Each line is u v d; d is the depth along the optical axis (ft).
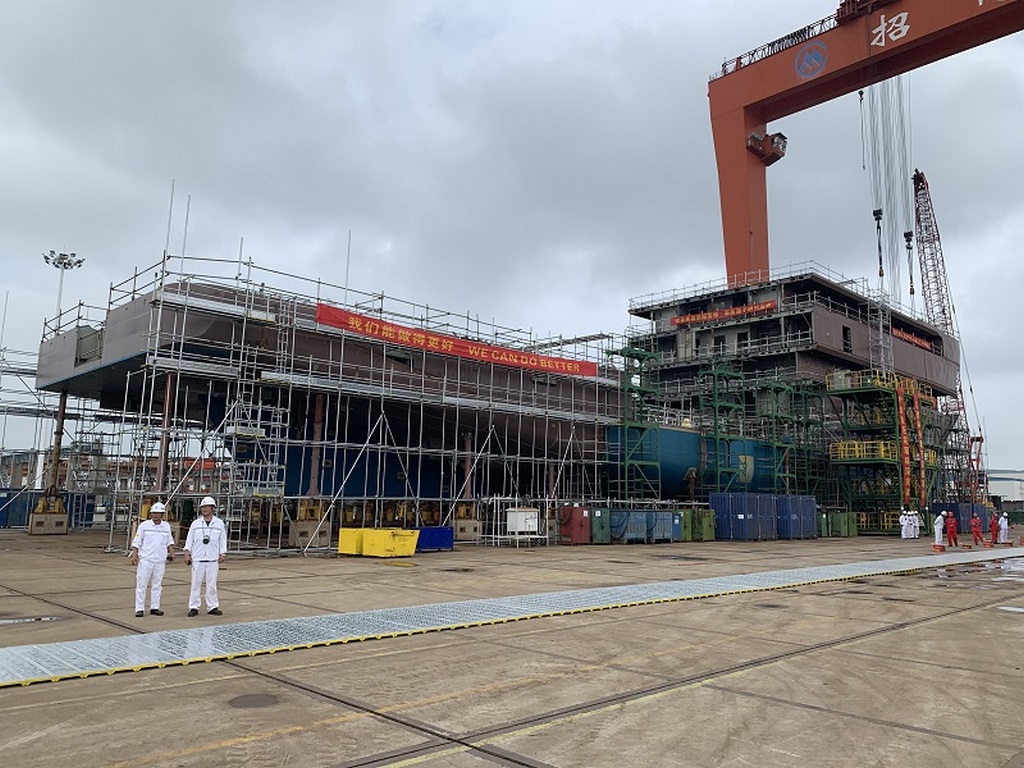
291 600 48.62
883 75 179.63
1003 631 40.93
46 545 96.43
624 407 139.13
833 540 148.97
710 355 211.00
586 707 24.67
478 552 95.76
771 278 213.25
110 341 97.09
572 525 116.67
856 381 183.93
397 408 112.47
